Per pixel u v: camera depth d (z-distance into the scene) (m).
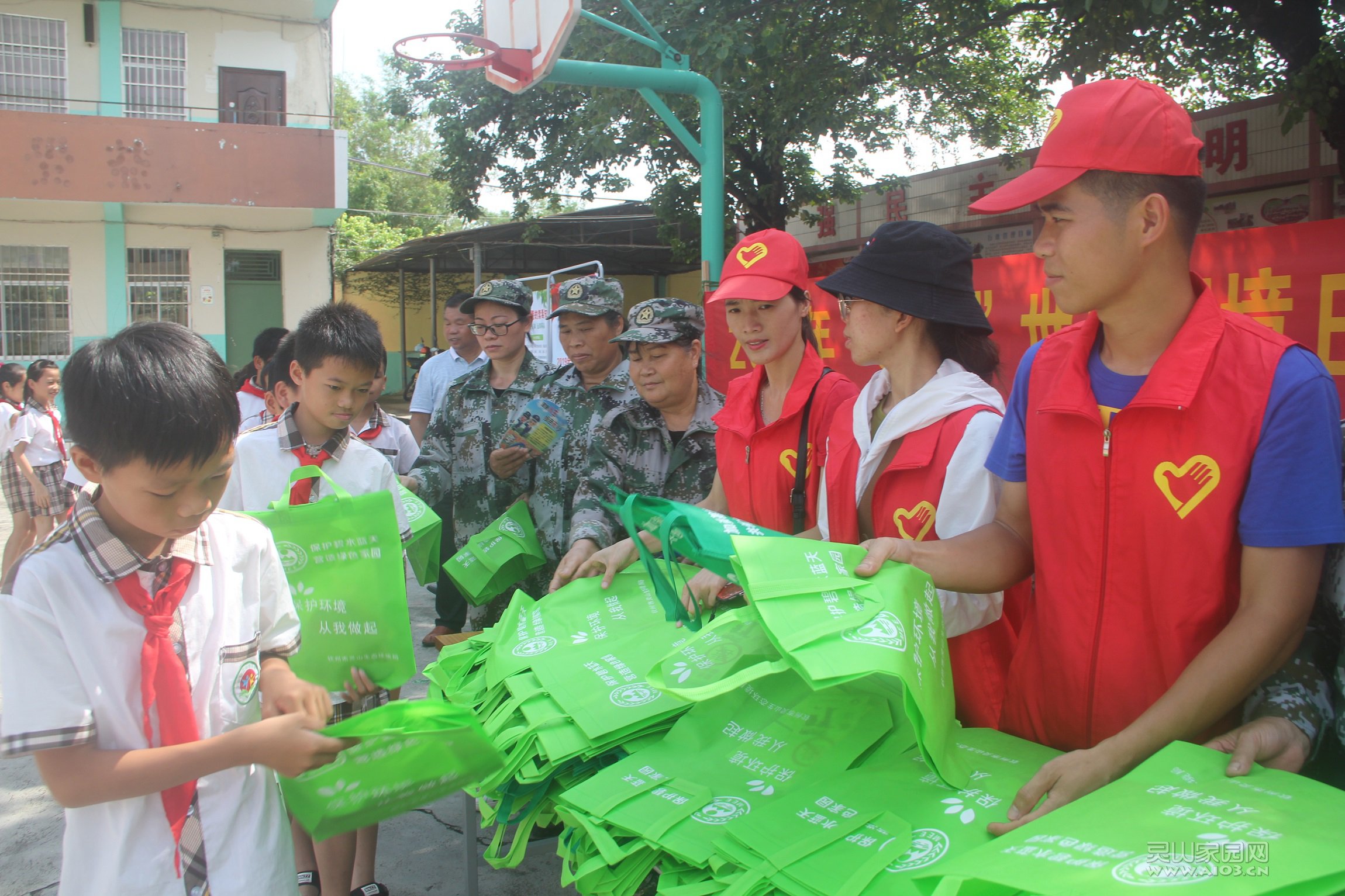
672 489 2.60
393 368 21.64
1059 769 1.08
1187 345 1.19
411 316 22.70
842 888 1.00
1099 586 1.29
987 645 1.63
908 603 1.17
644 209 14.73
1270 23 5.25
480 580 2.77
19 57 11.91
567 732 1.46
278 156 12.09
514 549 2.78
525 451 3.01
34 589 1.12
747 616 1.12
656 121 7.55
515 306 3.31
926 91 8.08
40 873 2.50
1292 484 1.12
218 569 1.30
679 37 5.99
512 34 4.86
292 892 1.32
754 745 1.36
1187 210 1.19
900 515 1.60
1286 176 6.72
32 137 11.16
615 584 1.94
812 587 1.13
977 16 6.58
